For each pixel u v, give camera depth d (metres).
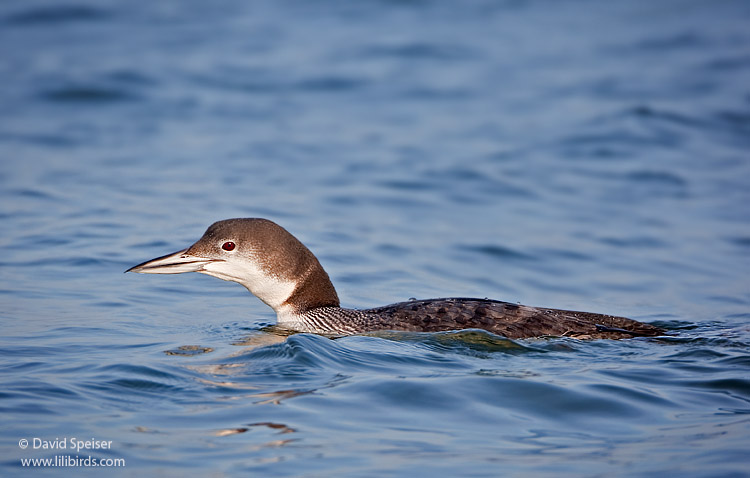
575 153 18.72
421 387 7.79
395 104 22.03
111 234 13.45
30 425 6.76
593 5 30.69
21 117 20.56
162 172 17.05
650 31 27.78
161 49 25.75
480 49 26.16
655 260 13.91
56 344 8.97
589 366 8.59
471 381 7.97
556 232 14.98
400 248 13.99
